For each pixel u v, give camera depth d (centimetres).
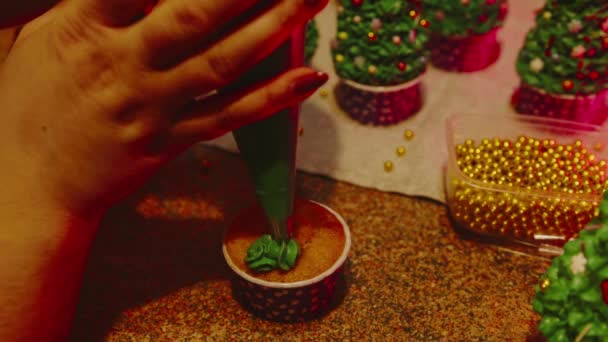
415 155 46
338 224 34
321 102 51
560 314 28
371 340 34
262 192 31
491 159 41
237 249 33
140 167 28
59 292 30
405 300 36
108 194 29
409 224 41
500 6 51
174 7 23
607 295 26
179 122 27
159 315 35
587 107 45
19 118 28
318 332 34
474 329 35
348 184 44
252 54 24
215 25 24
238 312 35
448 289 37
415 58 45
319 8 24
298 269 32
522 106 48
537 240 38
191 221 41
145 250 39
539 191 37
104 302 36
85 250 31
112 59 25
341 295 36
